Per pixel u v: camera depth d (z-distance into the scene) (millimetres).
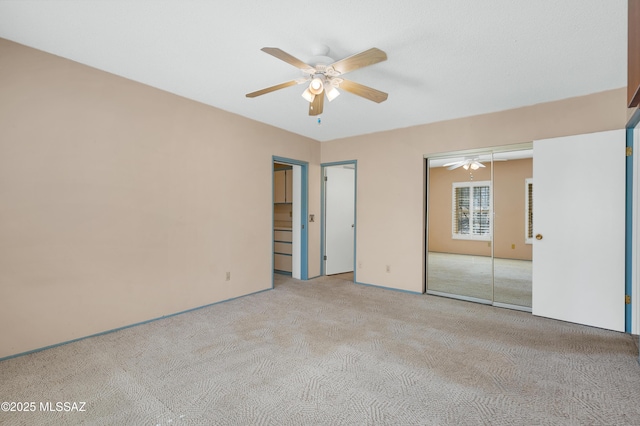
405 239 4551
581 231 3205
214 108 3830
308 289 4668
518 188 4258
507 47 2395
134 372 2238
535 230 3477
